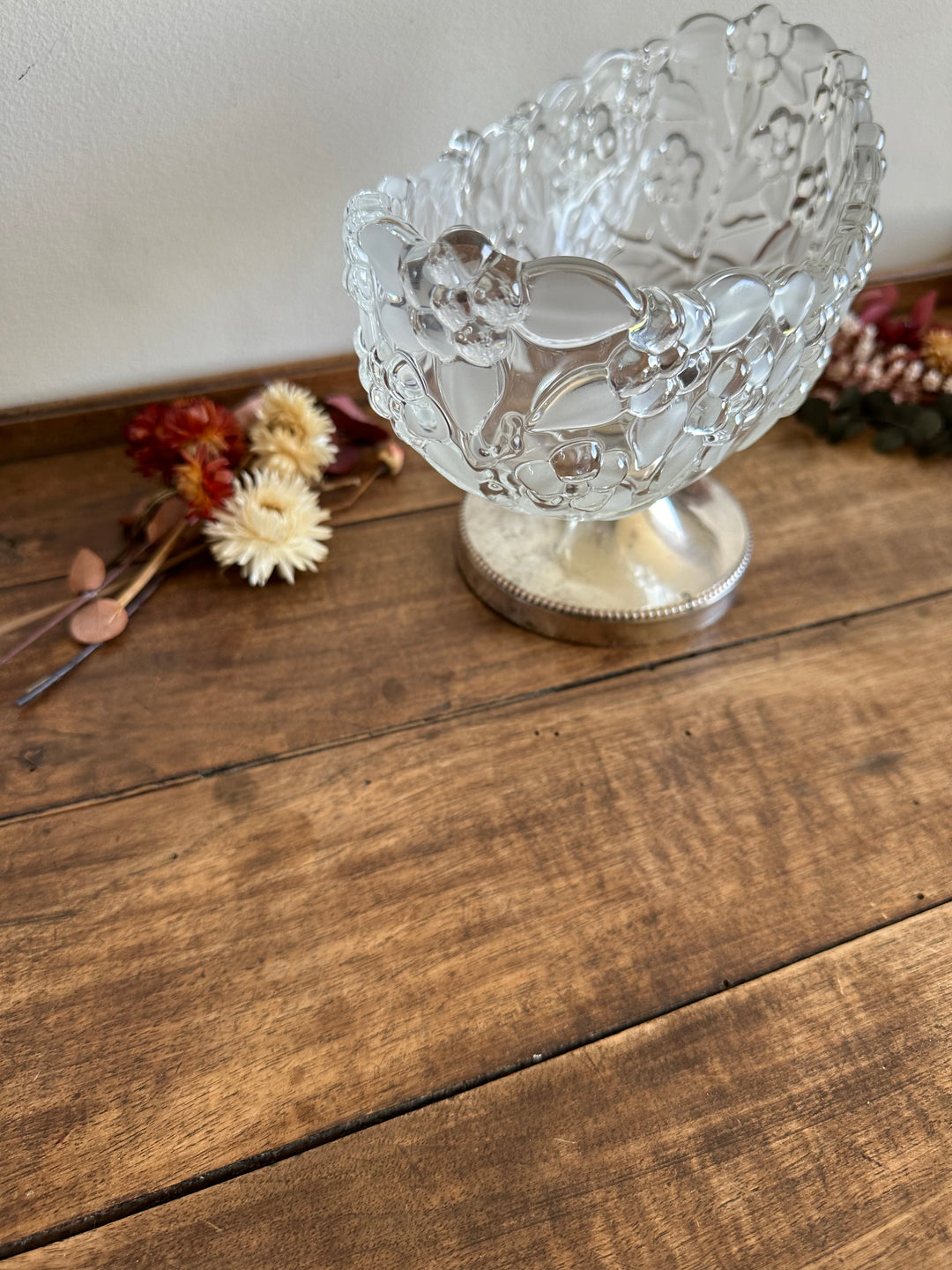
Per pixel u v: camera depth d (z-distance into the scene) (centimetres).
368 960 48
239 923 49
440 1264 39
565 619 63
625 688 62
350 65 65
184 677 61
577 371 44
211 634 64
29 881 51
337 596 67
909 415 79
